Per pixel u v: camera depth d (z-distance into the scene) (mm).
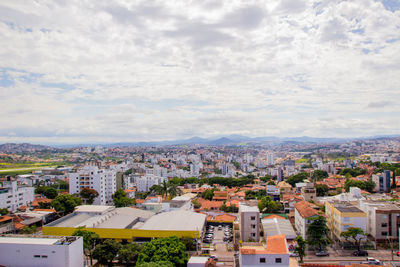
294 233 96938
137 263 72188
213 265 71125
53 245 62531
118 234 97000
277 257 56781
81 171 183000
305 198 146125
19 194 158750
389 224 93250
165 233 95625
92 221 106500
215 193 192125
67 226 100625
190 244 90000
